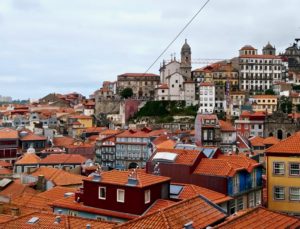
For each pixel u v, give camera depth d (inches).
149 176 2148.1
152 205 2038.6
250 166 2559.1
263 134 7844.5
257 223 1536.7
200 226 1537.9
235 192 2404.0
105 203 2090.3
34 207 2332.7
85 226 1612.9
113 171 2222.0
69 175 3344.0
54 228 1572.3
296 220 1674.5
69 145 6835.6
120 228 1461.6
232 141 6707.7
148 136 6673.2
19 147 6264.8
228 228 1433.3
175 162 2464.3
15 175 3774.6
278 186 2623.0
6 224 1636.3
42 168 3585.1
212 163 2438.5
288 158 2603.3
